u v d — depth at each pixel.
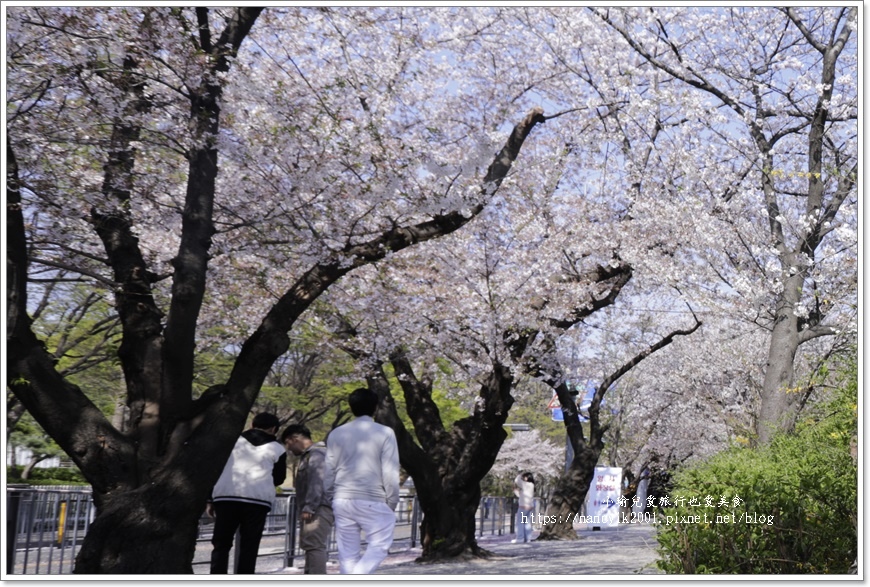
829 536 6.71
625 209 15.52
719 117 13.70
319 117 9.59
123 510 6.73
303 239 9.38
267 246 10.01
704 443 28.50
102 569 6.63
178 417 7.22
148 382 7.41
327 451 7.11
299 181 9.19
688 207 13.81
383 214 9.60
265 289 11.37
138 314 7.68
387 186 9.12
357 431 7.04
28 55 8.29
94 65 8.41
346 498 6.90
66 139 8.52
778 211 14.05
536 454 35.53
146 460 7.07
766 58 14.80
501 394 13.50
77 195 8.27
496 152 11.88
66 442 6.80
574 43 13.31
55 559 9.23
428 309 13.12
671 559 6.91
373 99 11.49
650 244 14.88
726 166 14.34
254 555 8.09
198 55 8.02
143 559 6.68
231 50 8.51
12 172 6.80
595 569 11.58
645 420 28.95
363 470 6.93
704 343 23.88
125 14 8.30
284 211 9.25
